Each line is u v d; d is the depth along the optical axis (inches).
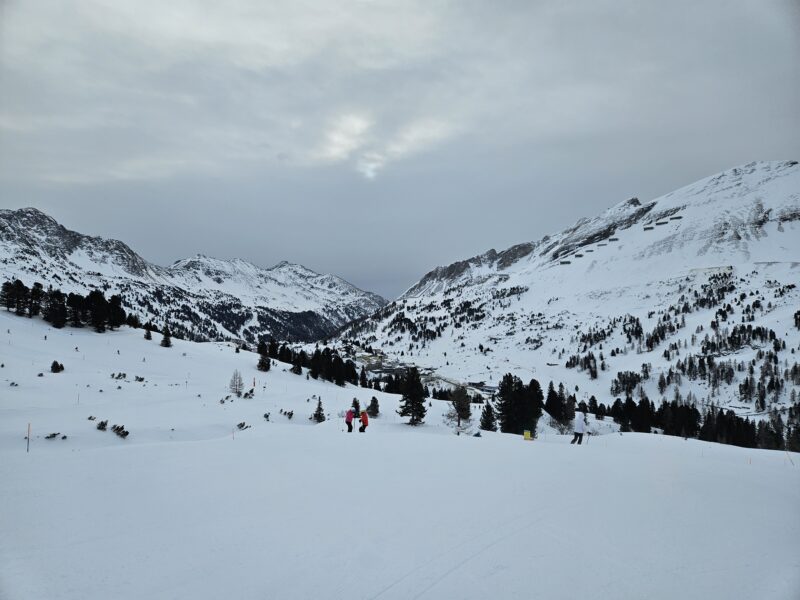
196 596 219.3
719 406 5994.1
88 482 393.7
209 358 4079.7
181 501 358.0
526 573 250.1
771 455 772.6
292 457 531.5
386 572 248.4
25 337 3358.8
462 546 284.2
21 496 347.6
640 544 295.6
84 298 4298.7
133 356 3597.4
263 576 241.1
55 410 1818.4
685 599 226.8
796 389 5733.3
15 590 215.2
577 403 5472.4
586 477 471.8
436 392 5393.7
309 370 4500.5
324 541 288.0
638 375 7185.0
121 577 235.3
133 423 1806.1
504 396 2514.8
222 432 1948.8
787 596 231.1
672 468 541.3
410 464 513.3
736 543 303.4
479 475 467.2
